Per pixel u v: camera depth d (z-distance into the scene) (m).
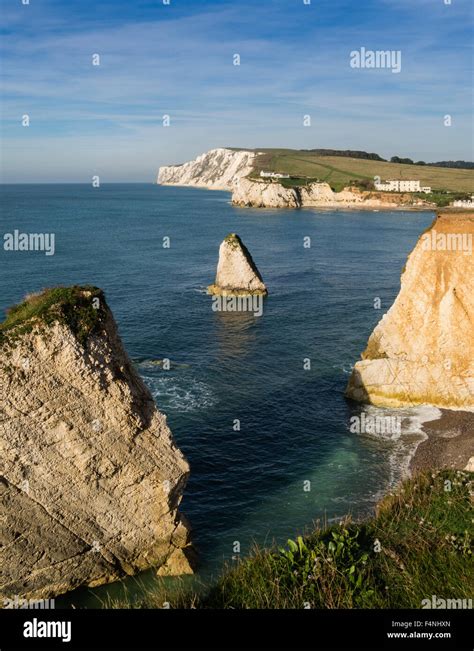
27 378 18.73
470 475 20.36
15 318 19.53
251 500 27.45
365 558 14.82
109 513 21.28
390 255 106.62
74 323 19.22
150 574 22.27
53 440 19.59
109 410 20.14
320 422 36.38
